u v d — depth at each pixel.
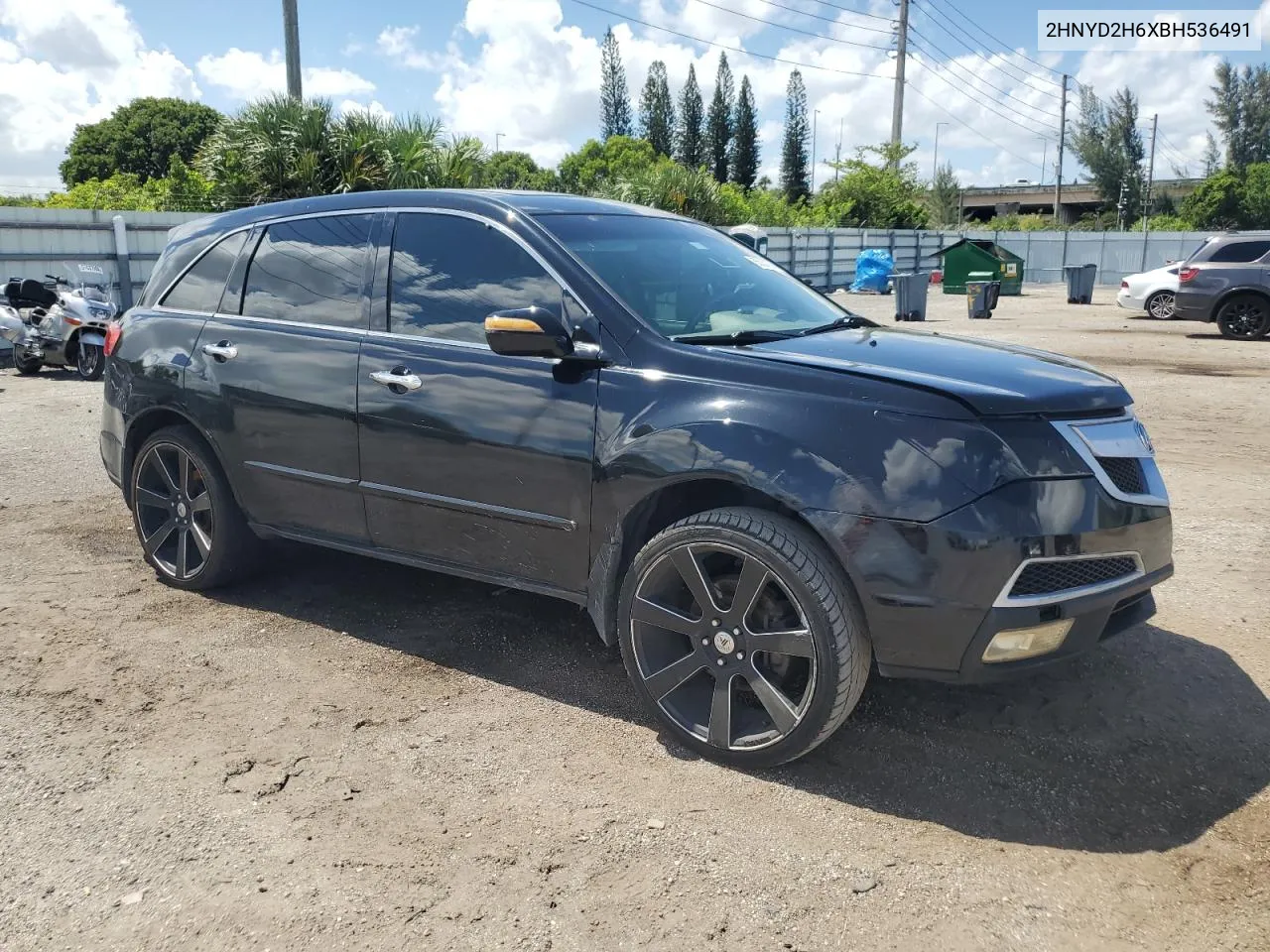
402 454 3.80
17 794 3.00
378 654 4.02
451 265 3.84
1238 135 75.00
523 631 4.27
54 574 4.97
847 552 2.89
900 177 46.41
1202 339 16.47
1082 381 3.22
